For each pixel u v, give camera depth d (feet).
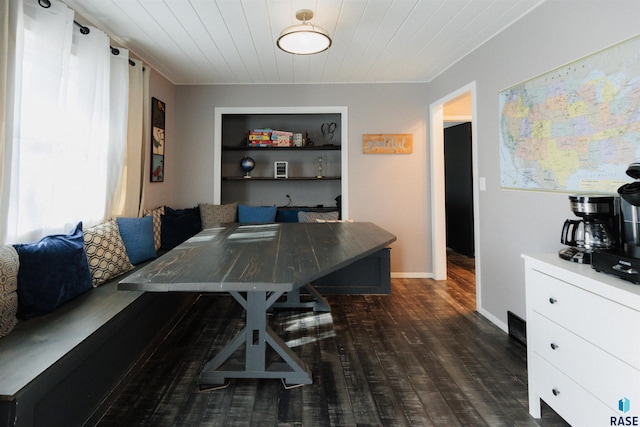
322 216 12.80
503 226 8.09
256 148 13.33
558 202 6.39
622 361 3.64
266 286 4.10
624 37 5.07
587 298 4.09
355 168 12.79
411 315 9.09
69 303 5.76
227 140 14.32
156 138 11.12
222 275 4.43
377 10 7.31
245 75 11.73
